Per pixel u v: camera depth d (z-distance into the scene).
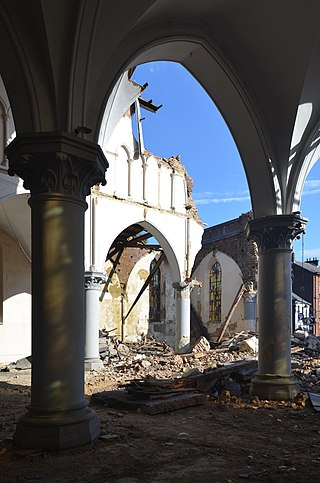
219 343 23.16
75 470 4.68
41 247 5.49
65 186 5.55
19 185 12.45
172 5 6.55
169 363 15.78
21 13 5.24
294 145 8.80
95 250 15.27
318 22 7.01
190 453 5.30
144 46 6.48
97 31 5.41
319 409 7.59
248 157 8.97
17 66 5.38
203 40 7.50
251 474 4.62
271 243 8.91
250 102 8.40
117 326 22.73
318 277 34.44
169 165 19.08
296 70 7.77
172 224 18.80
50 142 5.39
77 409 5.50
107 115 8.06
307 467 4.86
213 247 29.11
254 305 25.38
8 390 10.60
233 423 6.81
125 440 5.80
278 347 8.80
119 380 11.99
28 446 5.23
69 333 5.47
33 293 5.54
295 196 9.05
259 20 7.23
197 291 30.20
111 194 16.23
